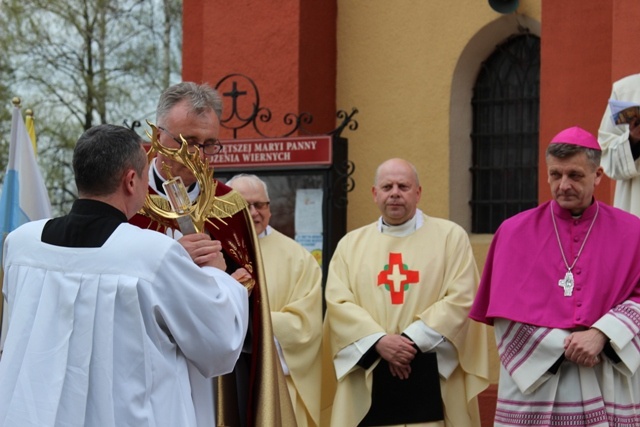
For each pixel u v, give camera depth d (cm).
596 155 648
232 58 1156
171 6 1997
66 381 440
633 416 624
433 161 1147
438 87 1146
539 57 1116
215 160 1010
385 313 758
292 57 1127
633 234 643
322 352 800
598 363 626
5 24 1941
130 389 440
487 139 1144
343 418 740
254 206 796
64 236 458
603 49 994
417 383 732
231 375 556
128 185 463
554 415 630
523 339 637
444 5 1143
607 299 630
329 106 1181
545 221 661
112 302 442
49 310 448
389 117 1168
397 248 775
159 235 457
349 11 1189
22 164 804
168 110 530
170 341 456
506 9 1078
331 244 977
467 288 750
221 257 496
